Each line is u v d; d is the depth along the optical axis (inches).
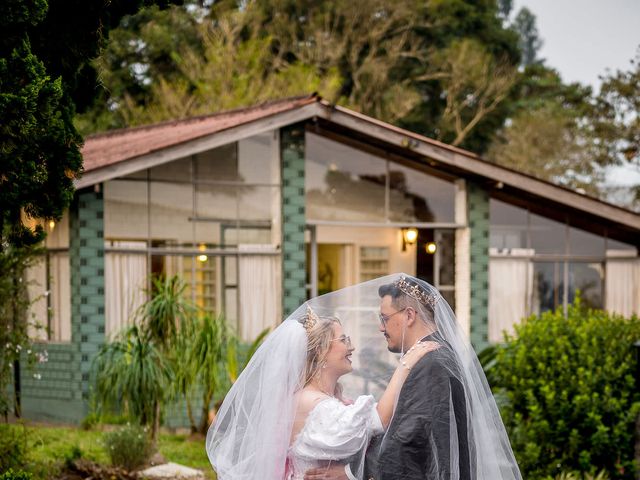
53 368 434.6
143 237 446.3
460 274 514.3
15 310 294.0
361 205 513.7
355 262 561.6
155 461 309.1
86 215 426.3
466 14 1128.2
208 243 460.1
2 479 216.8
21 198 199.8
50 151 201.0
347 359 153.0
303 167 472.7
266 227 472.1
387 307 152.7
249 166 469.1
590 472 267.6
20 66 188.4
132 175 443.8
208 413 374.9
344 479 144.3
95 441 339.9
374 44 1037.2
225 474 153.4
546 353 287.3
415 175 518.3
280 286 468.8
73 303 429.7
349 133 495.5
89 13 218.2
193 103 907.4
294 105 458.6
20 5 183.6
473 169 487.8
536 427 272.2
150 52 969.5
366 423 144.6
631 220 506.6
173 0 240.4
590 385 275.6
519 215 522.0
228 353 374.3
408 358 147.3
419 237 530.0
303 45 1006.4
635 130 847.1
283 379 148.3
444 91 1075.3
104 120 900.0
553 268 525.7
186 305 346.0
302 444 144.9
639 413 273.1
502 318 517.3
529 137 1092.5
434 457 140.7
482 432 148.9
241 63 932.0
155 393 321.1
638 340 288.0
